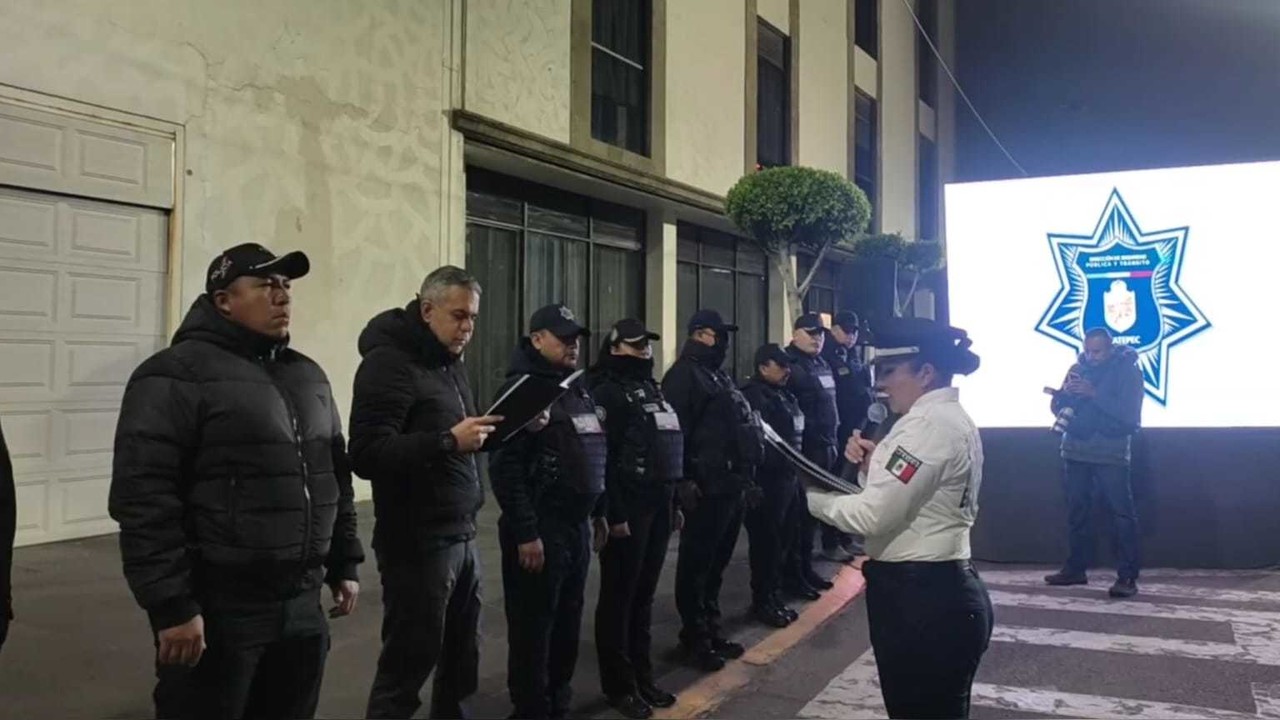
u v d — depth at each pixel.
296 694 3.16
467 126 10.85
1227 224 8.33
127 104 7.68
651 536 4.91
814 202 12.30
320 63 9.23
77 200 7.43
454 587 3.86
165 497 2.78
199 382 2.89
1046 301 8.77
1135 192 8.58
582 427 4.30
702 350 5.81
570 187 13.59
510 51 11.68
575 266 14.02
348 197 9.52
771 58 18.66
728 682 5.39
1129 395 7.55
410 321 3.79
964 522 3.34
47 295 7.26
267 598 2.96
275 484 2.96
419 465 3.49
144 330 7.90
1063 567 8.11
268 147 8.76
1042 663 5.80
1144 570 8.48
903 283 20.00
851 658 5.96
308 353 9.10
